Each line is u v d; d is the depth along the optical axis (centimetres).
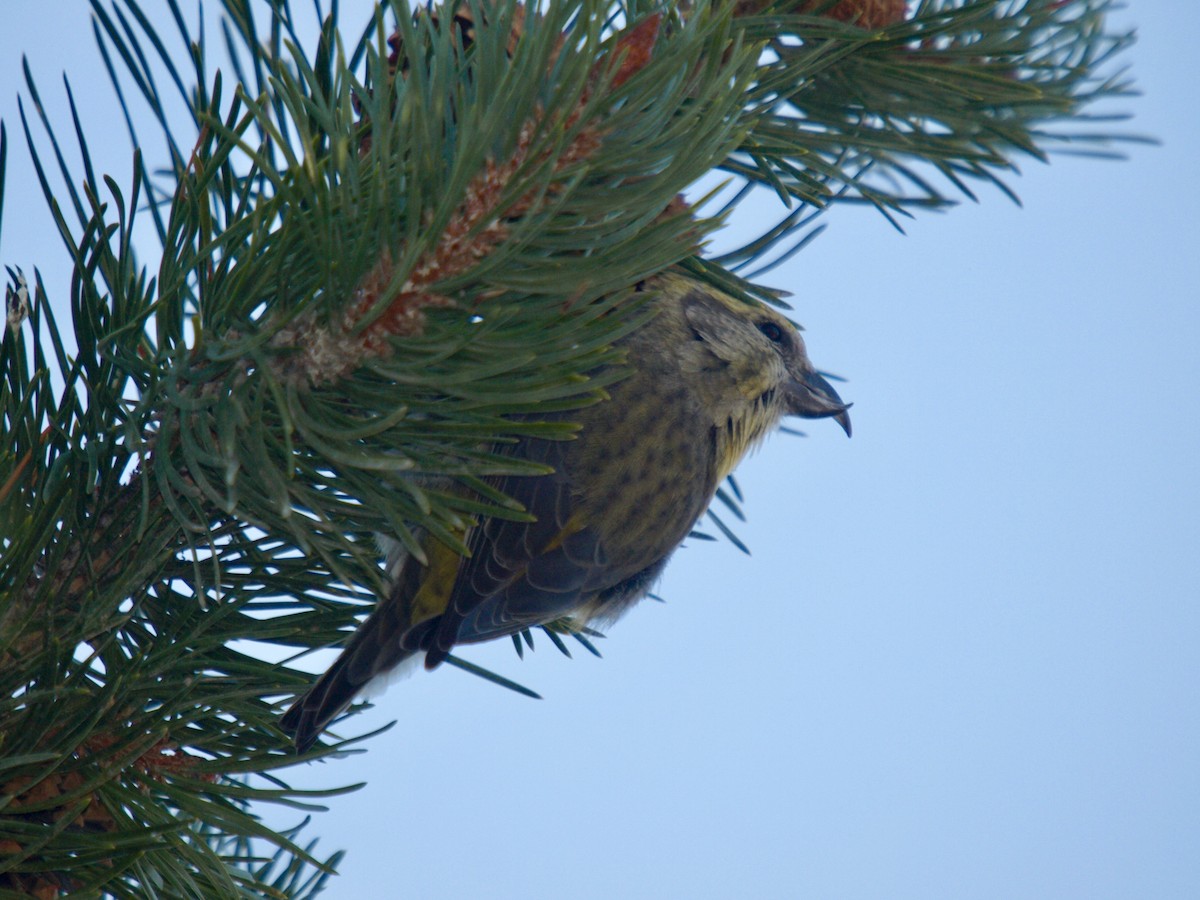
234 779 522
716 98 443
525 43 411
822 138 624
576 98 403
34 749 431
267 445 457
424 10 446
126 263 444
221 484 468
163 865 454
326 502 468
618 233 448
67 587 459
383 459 411
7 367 449
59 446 459
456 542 446
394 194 427
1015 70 620
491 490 452
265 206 422
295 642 538
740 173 616
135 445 426
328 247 410
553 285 438
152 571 454
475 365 453
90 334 450
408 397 458
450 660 556
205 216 425
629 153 443
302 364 447
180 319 459
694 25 440
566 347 458
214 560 411
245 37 486
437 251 435
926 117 622
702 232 457
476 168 410
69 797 416
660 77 431
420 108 410
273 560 520
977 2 587
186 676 483
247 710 503
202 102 465
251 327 449
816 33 550
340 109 423
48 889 428
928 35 589
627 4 513
